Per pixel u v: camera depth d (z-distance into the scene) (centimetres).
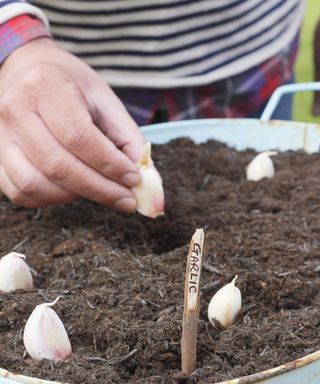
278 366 48
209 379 48
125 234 67
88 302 56
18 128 63
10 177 64
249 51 90
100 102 67
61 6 85
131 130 67
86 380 48
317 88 80
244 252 62
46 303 53
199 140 84
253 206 71
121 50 87
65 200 65
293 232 65
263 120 82
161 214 66
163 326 52
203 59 88
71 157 62
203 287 58
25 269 59
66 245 64
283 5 92
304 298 57
